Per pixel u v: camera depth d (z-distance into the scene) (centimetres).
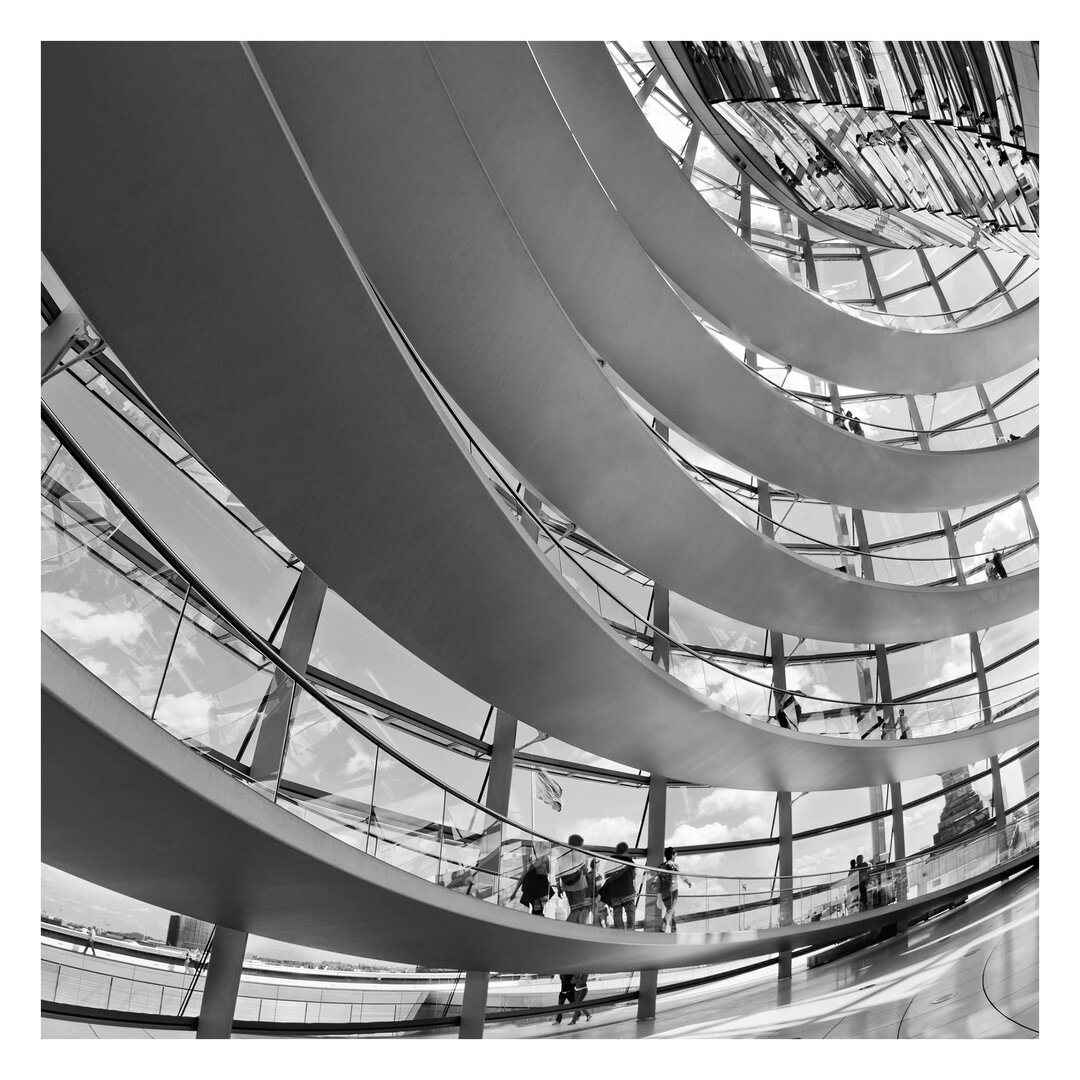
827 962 1559
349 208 794
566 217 1120
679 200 1480
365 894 700
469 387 1004
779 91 1349
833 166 1574
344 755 855
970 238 1644
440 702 1230
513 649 1007
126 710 465
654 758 1361
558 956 1005
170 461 930
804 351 1892
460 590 898
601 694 1139
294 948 955
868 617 1725
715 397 1523
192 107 478
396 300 883
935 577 2119
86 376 847
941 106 1133
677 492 1249
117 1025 762
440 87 698
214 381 636
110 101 474
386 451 717
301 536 800
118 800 513
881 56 1132
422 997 1067
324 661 1075
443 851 788
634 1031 1232
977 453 1916
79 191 507
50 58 459
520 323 917
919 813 1875
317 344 618
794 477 1764
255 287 573
